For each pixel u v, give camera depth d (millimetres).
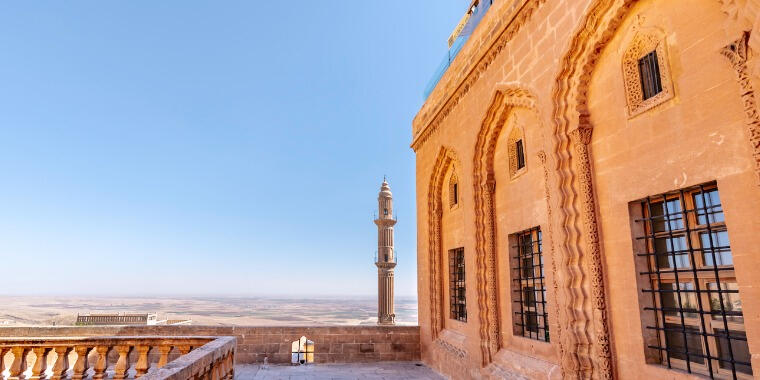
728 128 3578
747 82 3361
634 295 4488
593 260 4977
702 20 3910
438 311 10594
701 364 3939
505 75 7301
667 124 4203
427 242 11344
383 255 29875
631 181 4617
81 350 6566
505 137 7719
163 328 10438
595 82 5297
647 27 4531
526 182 6859
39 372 6438
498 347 7406
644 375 4289
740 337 3527
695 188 3992
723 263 3791
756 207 3309
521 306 7027
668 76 4219
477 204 8266
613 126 4945
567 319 5289
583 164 5262
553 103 5770
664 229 4402
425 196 11773
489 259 7797
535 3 6430
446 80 10320
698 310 3910
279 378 9172
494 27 7727
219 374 5980
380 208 30828
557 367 5637
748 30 3348
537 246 6695
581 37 5336
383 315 29000
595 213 5090
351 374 9688
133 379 6551
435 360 10188
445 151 10531
